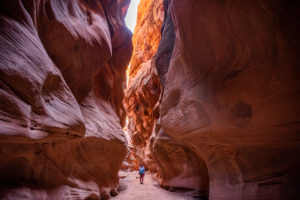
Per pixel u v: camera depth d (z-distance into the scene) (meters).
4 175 2.59
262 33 1.95
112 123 6.71
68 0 4.71
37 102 2.25
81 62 4.75
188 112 3.80
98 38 5.49
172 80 4.65
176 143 6.45
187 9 2.80
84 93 5.68
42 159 3.25
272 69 2.01
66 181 3.87
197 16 2.65
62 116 2.90
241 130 2.83
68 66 4.32
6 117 1.70
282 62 1.88
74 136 3.34
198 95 3.37
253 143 3.10
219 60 2.68
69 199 3.61
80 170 4.58
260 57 2.08
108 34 6.68
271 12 1.78
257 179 3.26
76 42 4.34
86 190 4.43
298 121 2.12
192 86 3.61
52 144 3.39
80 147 4.61
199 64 3.18
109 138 5.80
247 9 1.96
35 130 2.13
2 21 1.93
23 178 2.90
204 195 5.65
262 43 2.00
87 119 5.12
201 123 3.45
